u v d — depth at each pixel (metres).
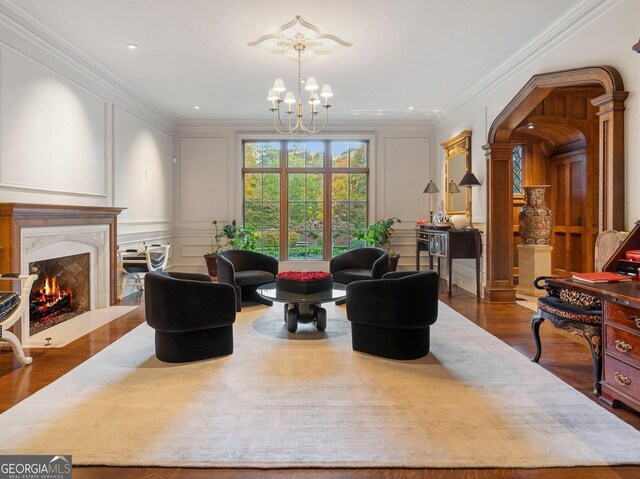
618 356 2.28
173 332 2.98
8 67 3.37
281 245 7.55
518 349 3.34
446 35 3.87
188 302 2.96
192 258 7.40
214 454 1.86
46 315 4.26
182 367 2.93
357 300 3.17
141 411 2.26
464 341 3.54
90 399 2.41
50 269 4.63
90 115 4.60
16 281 3.27
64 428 2.08
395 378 2.72
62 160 4.09
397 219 7.40
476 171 5.68
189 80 5.09
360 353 3.22
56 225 3.83
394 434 2.03
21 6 3.30
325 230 7.57
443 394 2.48
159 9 3.37
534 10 3.40
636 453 1.87
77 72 4.34
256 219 7.57
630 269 2.61
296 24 3.62
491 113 5.18
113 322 4.17
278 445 1.93
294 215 7.57
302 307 3.94
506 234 5.17
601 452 1.88
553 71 3.76
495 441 1.96
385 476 1.72
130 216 5.63
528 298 5.43
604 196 3.15
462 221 5.63
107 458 1.82
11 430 2.06
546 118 5.72
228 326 3.18
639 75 2.88
